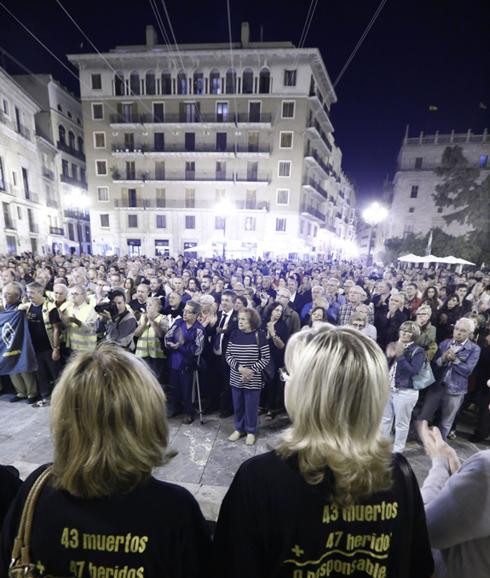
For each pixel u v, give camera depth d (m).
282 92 27.08
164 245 30.58
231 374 3.46
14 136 23.83
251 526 0.85
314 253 35.75
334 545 0.82
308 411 0.85
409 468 0.89
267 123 27.30
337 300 6.49
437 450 1.32
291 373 0.99
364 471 0.79
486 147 33.16
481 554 0.95
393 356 3.32
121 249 30.92
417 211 35.62
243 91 27.67
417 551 0.88
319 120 31.81
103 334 4.34
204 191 29.45
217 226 29.70
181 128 28.62
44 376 4.22
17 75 28.86
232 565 0.86
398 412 3.31
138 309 5.10
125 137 29.39
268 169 28.45
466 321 3.45
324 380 0.84
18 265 8.72
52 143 29.38
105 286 6.13
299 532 0.81
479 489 0.91
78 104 33.47
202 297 4.52
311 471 0.81
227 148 28.66
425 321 4.11
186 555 0.89
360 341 0.89
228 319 4.30
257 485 0.85
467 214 33.47
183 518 0.89
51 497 0.85
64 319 4.12
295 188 28.31
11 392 4.61
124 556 0.82
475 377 3.80
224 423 3.96
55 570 0.82
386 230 38.97
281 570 0.83
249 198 29.08
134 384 0.87
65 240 31.20
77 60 28.05
